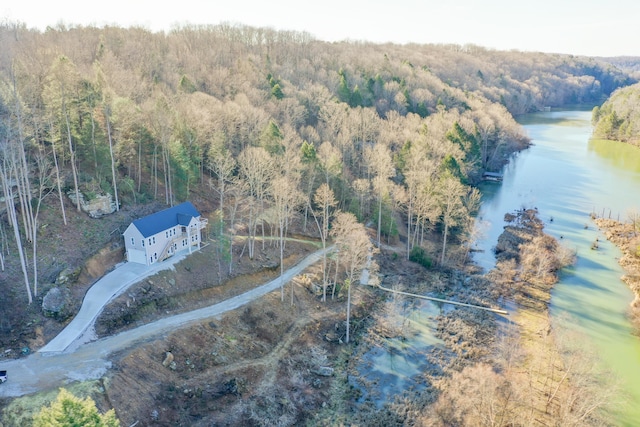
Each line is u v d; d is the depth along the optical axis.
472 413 45.59
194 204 84.50
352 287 74.31
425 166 91.75
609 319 67.31
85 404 29.45
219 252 71.88
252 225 81.75
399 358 59.94
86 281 60.59
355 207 87.62
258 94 114.25
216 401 49.75
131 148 76.38
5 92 62.38
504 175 137.00
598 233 97.19
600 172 139.75
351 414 50.75
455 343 62.78
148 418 45.50
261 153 77.88
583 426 44.22
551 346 60.78
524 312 69.56
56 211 67.19
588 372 50.28
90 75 91.19
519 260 85.00
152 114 81.00
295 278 72.25
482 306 71.38
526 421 46.00
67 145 72.38
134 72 107.56
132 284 60.91
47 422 28.56
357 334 64.62
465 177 98.88
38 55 93.00
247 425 48.03
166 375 50.41
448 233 92.69
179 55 137.88
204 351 55.06
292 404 51.47
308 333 62.78
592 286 76.50
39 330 51.56
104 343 51.84
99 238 67.00
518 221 103.25
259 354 57.59
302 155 85.69
